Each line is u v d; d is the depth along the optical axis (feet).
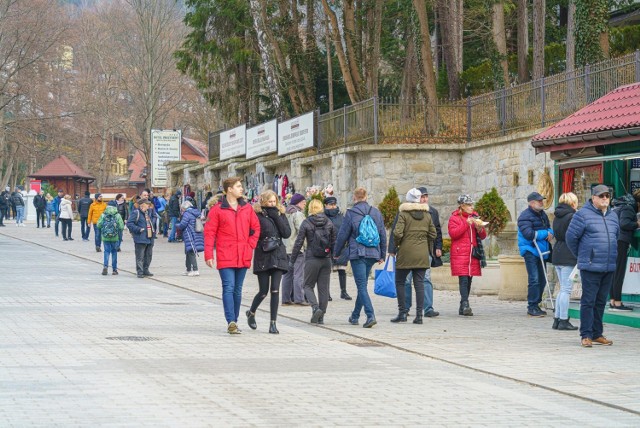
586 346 45.80
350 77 124.26
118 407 30.19
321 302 55.26
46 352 41.47
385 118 97.14
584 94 75.10
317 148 112.06
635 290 55.01
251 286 79.82
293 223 65.51
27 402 30.68
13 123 299.38
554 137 58.03
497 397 33.53
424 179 96.17
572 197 52.29
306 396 33.01
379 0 124.36
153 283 82.23
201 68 172.14
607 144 54.60
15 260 107.04
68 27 272.31
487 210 75.87
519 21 123.03
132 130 351.87
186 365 39.11
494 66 117.29
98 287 77.00
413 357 42.93
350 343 47.52
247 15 159.74
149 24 244.63
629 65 68.85
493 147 89.66
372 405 31.68
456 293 73.56
